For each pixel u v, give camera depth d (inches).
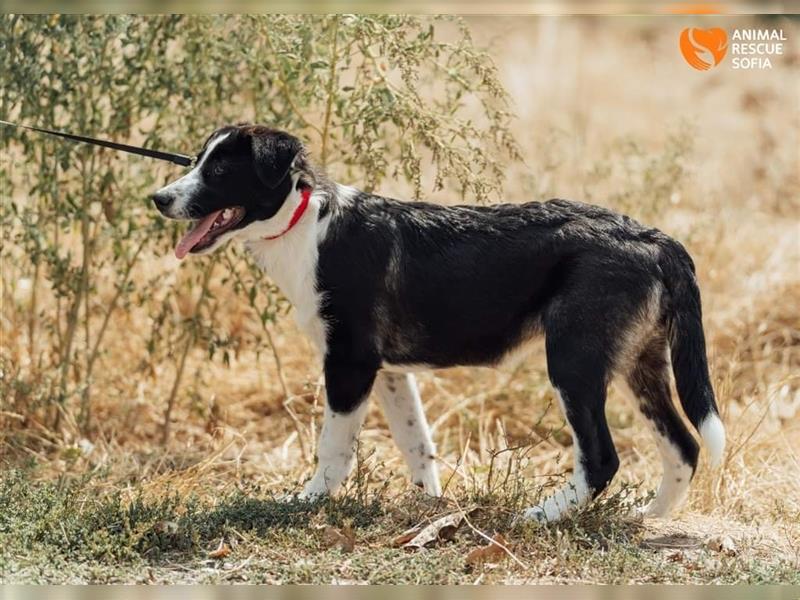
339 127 434.6
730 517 364.5
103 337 492.1
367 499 346.0
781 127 761.0
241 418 465.4
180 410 469.7
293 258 338.3
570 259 328.5
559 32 960.3
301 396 437.1
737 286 550.0
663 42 938.7
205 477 394.9
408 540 313.6
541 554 307.3
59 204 430.6
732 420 448.1
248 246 346.0
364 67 406.3
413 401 357.4
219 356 501.4
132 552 300.5
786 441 437.4
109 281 506.3
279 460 425.1
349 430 342.6
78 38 418.0
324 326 339.3
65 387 435.5
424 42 395.5
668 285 328.5
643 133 740.0
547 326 327.6
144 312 501.0
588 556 304.3
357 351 339.0
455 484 388.2
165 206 329.4
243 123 355.6
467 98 695.7
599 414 324.2
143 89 426.3
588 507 323.6
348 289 336.5
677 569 301.3
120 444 442.9
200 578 292.5
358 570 294.8
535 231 334.3
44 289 498.9
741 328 526.9
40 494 338.3
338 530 310.3
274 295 470.9
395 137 483.5
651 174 525.7
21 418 424.8
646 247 328.5
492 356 343.9
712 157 709.9
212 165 331.3
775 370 508.7
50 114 421.7
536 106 773.3
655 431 342.6
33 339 459.2
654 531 335.3
